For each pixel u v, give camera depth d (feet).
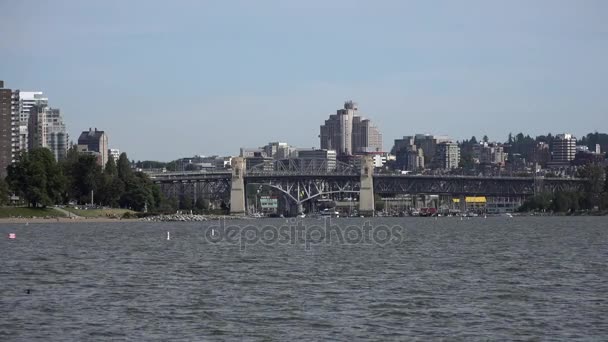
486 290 284.41
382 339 204.23
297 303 254.68
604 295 271.49
